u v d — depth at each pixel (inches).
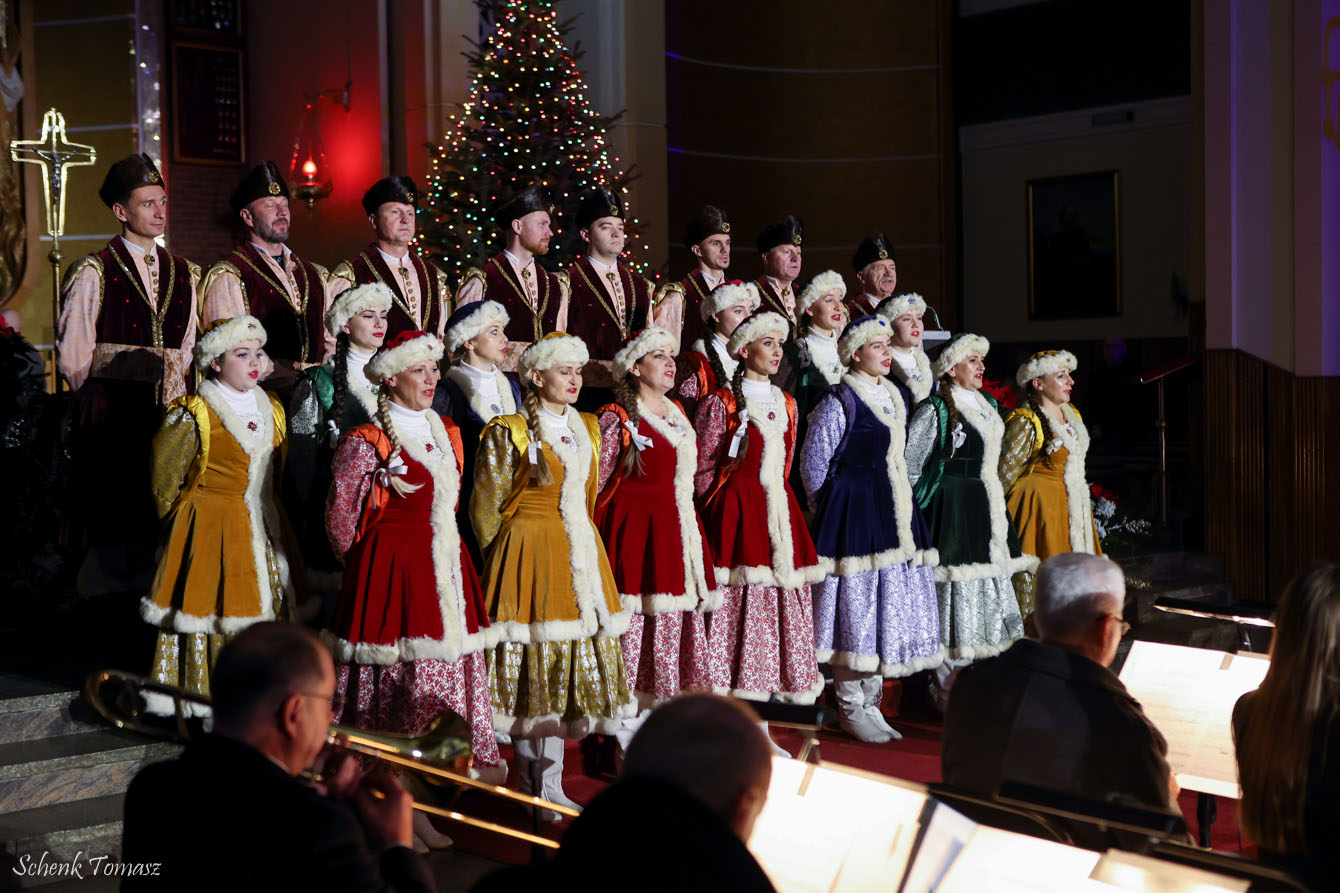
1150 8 478.6
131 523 200.4
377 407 164.7
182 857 78.0
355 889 77.4
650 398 182.4
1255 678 122.8
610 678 167.3
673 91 502.9
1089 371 500.1
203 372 166.9
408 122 407.2
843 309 232.4
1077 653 106.3
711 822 62.5
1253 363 350.6
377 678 150.9
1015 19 514.0
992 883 76.3
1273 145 346.0
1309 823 103.1
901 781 84.3
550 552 163.6
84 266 197.3
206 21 458.9
